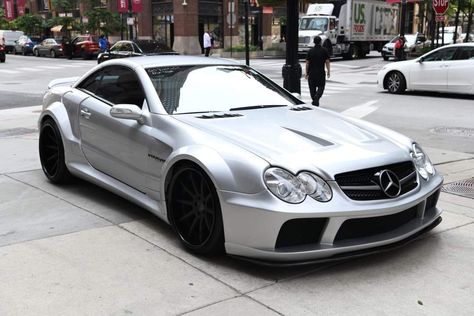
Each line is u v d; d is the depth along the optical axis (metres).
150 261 4.12
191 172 4.16
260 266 4.04
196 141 4.21
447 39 44.56
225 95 5.14
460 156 8.03
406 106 13.65
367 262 4.15
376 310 3.45
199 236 4.17
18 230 4.75
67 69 27.56
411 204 4.04
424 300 3.59
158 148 4.50
